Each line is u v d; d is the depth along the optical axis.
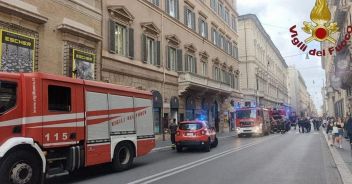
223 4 53.25
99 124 12.72
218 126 46.91
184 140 21.31
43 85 10.74
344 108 46.84
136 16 28.84
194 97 39.22
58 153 11.13
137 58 28.80
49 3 19.81
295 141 29.19
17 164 9.67
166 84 33.28
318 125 52.72
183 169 13.91
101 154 12.70
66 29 20.52
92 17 23.38
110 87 13.47
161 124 31.83
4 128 9.64
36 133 10.35
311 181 11.22
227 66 52.88
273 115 48.31
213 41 47.97
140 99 15.37
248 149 22.11
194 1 41.34
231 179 11.55
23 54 17.88
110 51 25.08
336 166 14.16
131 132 14.52
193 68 39.84
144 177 12.14
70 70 20.91
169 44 34.22
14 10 17.19
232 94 54.38
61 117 11.20
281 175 12.33
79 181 11.67
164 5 33.88
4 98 9.75
